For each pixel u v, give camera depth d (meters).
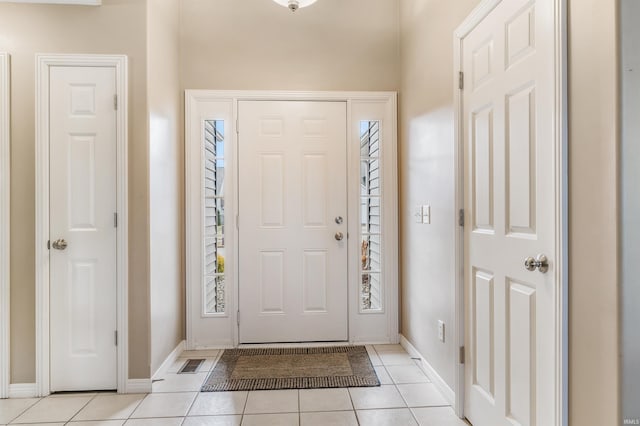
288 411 1.92
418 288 2.50
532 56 1.31
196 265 2.80
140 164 2.17
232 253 2.83
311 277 2.88
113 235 2.15
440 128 2.12
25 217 2.11
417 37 2.50
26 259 2.11
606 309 1.00
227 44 2.84
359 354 2.67
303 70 2.88
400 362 2.53
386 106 2.90
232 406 1.97
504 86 1.50
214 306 2.88
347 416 1.87
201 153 2.81
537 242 1.29
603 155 1.01
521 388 1.39
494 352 1.59
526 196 1.36
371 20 2.90
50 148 2.13
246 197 2.85
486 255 1.65
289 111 2.87
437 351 2.16
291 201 2.87
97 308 2.15
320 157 2.88
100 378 2.14
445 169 2.05
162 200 2.40
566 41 1.14
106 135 2.15
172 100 2.63
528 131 1.34
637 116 0.95
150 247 2.19
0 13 2.12
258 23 2.86
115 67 2.15
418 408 1.94
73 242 2.14
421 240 2.43
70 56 2.12
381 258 2.90
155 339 2.26
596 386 1.04
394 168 2.88
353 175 2.88
